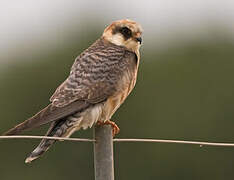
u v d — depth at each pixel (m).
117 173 19.05
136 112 19.31
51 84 19.91
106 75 10.75
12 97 19.73
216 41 21.69
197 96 20.27
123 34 11.43
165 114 19.59
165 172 19.14
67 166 18.52
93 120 10.51
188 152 19.25
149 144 19.17
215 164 19.30
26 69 20.11
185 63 20.77
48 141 10.02
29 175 18.70
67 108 10.20
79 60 10.91
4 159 18.58
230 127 19.92
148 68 20.39
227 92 20.45
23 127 9.25
